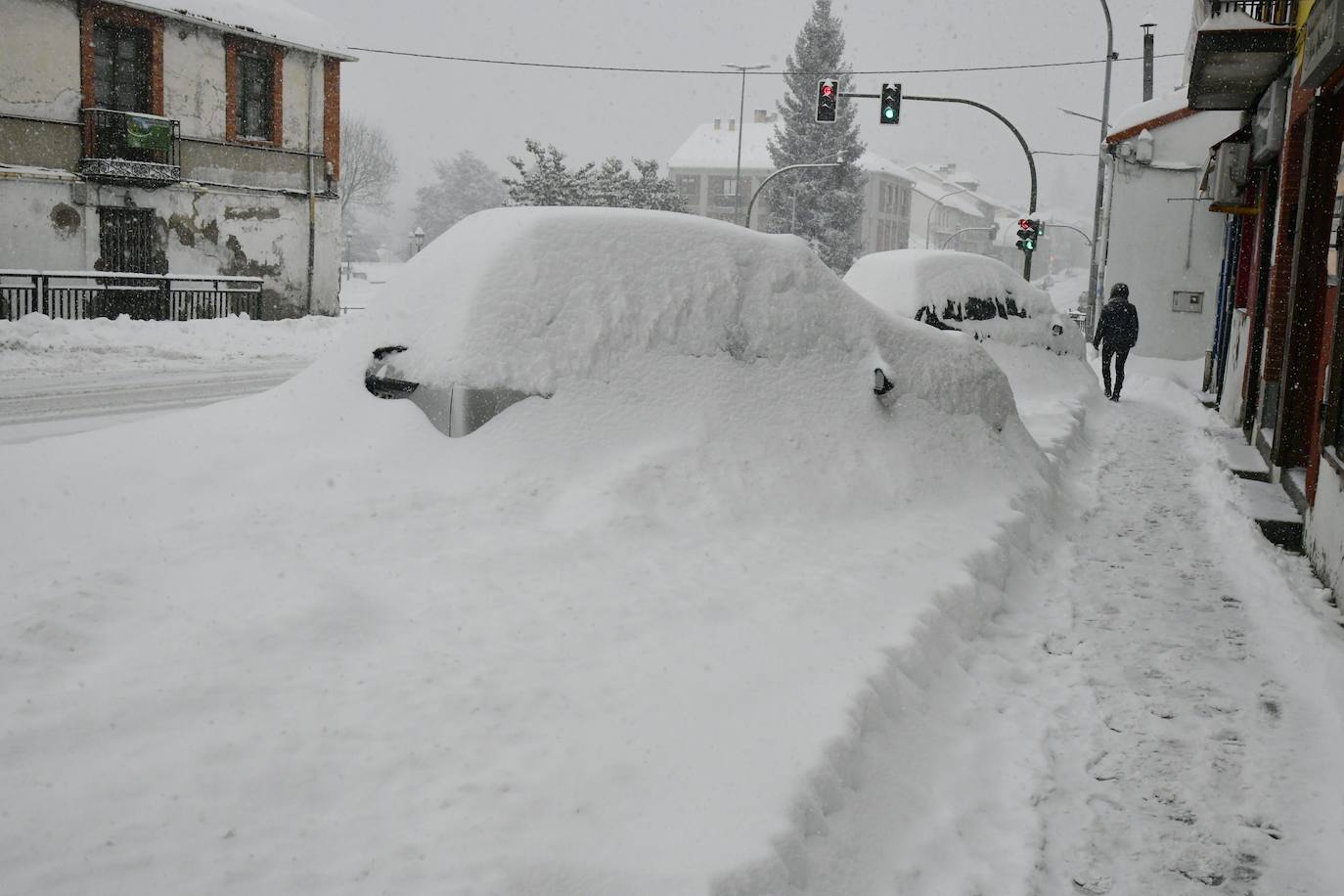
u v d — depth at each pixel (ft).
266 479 16.94
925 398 23.35
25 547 14.34
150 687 10.92
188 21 83.20
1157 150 76.18
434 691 11.42
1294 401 30.89
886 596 16.06
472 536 15.70
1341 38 22.31
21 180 74.54
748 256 21.39
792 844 9.48
